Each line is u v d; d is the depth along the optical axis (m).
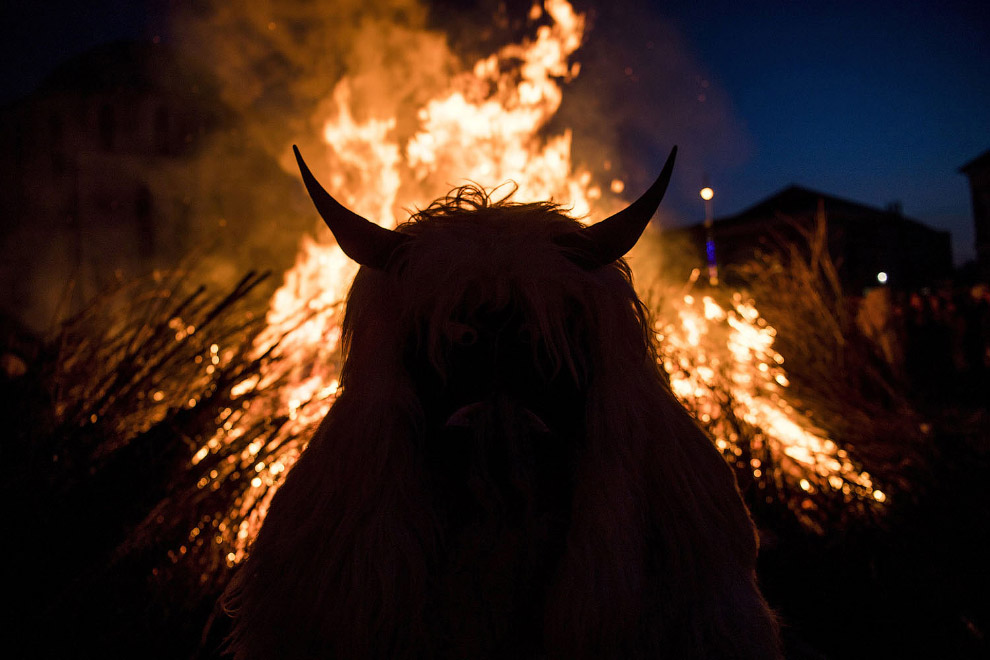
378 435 1.36
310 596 1.32
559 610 1.31
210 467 2.58
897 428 3.99
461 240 1.40
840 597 3.41
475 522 1.36
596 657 1.31
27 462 2.33
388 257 1.45
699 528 1.37
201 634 2.53
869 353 4.59
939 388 4.70
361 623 1.29
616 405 1.38
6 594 2.15
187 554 2.58
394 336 1.41
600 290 1.42
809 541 3.71
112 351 3.01
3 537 2.18
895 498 3.63
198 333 2.88
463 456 1.33
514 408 1.32
